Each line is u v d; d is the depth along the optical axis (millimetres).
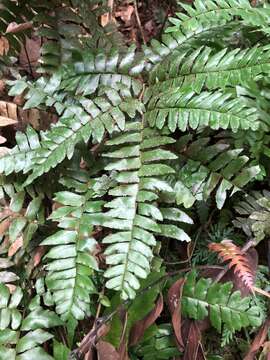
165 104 645
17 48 805
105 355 580
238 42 752
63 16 761
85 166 713
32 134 674
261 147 678
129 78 709
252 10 695
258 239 650
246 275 609
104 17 907
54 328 659
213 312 601
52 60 742
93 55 714
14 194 677
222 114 613
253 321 592
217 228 707
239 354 642
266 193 695
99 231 686
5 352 593
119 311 613
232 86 668
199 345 610
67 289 583
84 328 651
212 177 655
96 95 726
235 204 706
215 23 711
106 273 563
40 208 687
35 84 716
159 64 705
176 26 694
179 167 667
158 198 646
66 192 644
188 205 646
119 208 595
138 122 658
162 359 627
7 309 623
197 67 659
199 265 691
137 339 609
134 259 568
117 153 627
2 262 667
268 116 681
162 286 635
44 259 669
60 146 638
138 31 981
